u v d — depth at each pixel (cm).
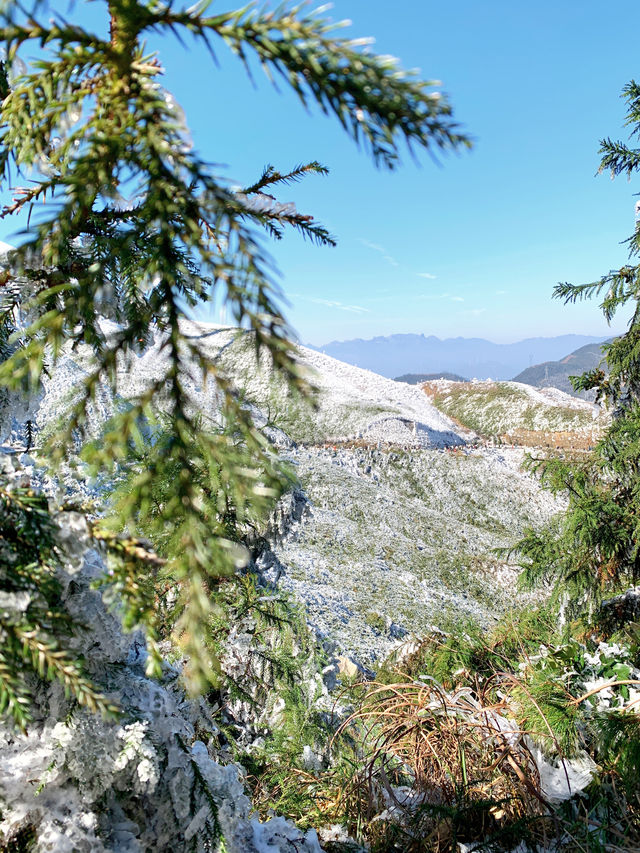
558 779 231
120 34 73
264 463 71
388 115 67
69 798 122
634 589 504
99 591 127
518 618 543
